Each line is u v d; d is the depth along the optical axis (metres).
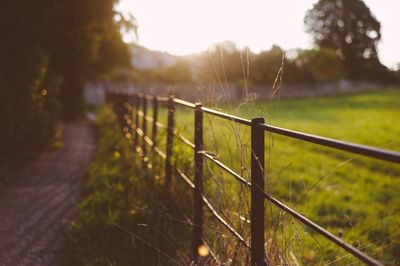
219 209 3.74
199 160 4.29
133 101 11.31
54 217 6.02
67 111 22.61
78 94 23.28
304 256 3.77
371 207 6.34
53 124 13.32
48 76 12.30
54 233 5.37
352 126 21.52
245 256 3.40
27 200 6.95
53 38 11.16
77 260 4.41
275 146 14.12
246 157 3.38
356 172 9.17
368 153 1.74
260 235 2.94
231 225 3.52
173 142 5.69
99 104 45.81
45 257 4.65
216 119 4.21
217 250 3.90
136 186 6.07
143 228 4.75
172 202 4.98
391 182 7.97
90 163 10.31
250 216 3.23
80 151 12.35
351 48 88.12
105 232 4.93
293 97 58.84
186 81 51.50
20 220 5.89
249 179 3.28
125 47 22.81
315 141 2.12
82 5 10.68
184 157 5.14
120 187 6.26
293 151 12.97
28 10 9.07
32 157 10.72
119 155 9.35
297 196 7.03
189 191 5.03
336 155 11.98
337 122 24.52
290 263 3.14
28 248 4.89
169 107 5.81
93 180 7.54
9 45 9.21
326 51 64.00
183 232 4.66
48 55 11.73
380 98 56.00
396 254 4.45
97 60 21.34
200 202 4.27
